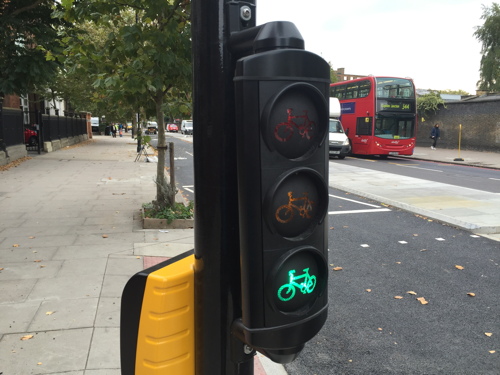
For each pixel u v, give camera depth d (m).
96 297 4.48
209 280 1.58
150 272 1.69
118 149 27.66
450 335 4.18
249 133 1.33
